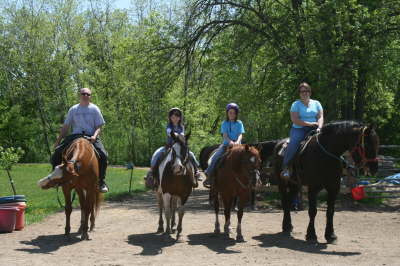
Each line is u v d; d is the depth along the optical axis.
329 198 9.39
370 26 17.12
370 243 9.39
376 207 15.16
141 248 8.78
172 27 21.48
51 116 50.41
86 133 10.45
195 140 35.97
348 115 20.25
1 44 48.19
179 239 9.46
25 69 48.31
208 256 8.10
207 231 10.72
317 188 9.33
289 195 10.56
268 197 17.06
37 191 20.55
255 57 20.77
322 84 16.67
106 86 49.09
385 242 9.51
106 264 7.50
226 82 22.02
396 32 18.09
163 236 9.68
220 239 9.73
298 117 9.75
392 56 17.47
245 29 20.45
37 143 50.53
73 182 9.34
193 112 36.12
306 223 12.00
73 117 10.46
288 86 20.25
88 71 49.06
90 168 9.55
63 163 9.05
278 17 19.34
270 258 7.96
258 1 20.23
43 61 47.69
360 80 19.17
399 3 17.89
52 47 47.97
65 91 49.91
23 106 51.84
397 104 29.02
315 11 17.11
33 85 49.00
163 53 21.39
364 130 8.55
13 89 50.16
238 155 9.27
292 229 10.51
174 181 9.31
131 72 42.22
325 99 16.95
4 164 15.60
